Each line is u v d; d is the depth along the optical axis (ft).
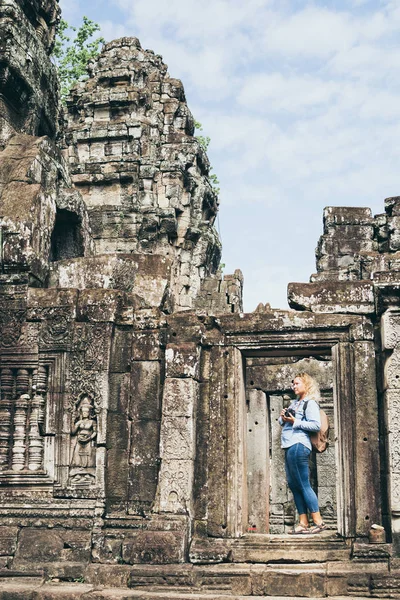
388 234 65.00
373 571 32.71
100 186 91.35
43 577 34.78
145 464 36.83
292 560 34.27
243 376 38.40
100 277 41.29
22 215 40.81
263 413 53.57
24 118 51.80
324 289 37.52
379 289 36.06
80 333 38.63
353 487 35.27
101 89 94.07
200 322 38.42
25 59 50.72
